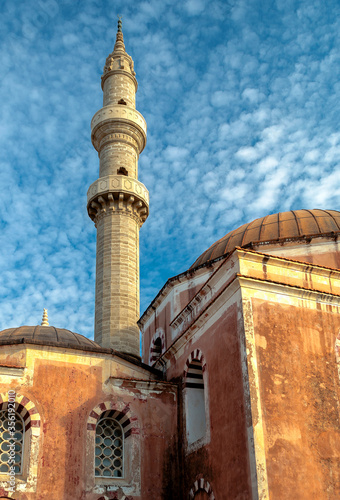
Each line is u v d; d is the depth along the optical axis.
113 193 30.62
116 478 17.84
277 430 14.37
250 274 16.47
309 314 16.53
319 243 21.47
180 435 18.89
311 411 15.09
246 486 14.00
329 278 17.58
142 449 18.33
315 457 14.48
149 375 20.36
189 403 18.92
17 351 17.98
